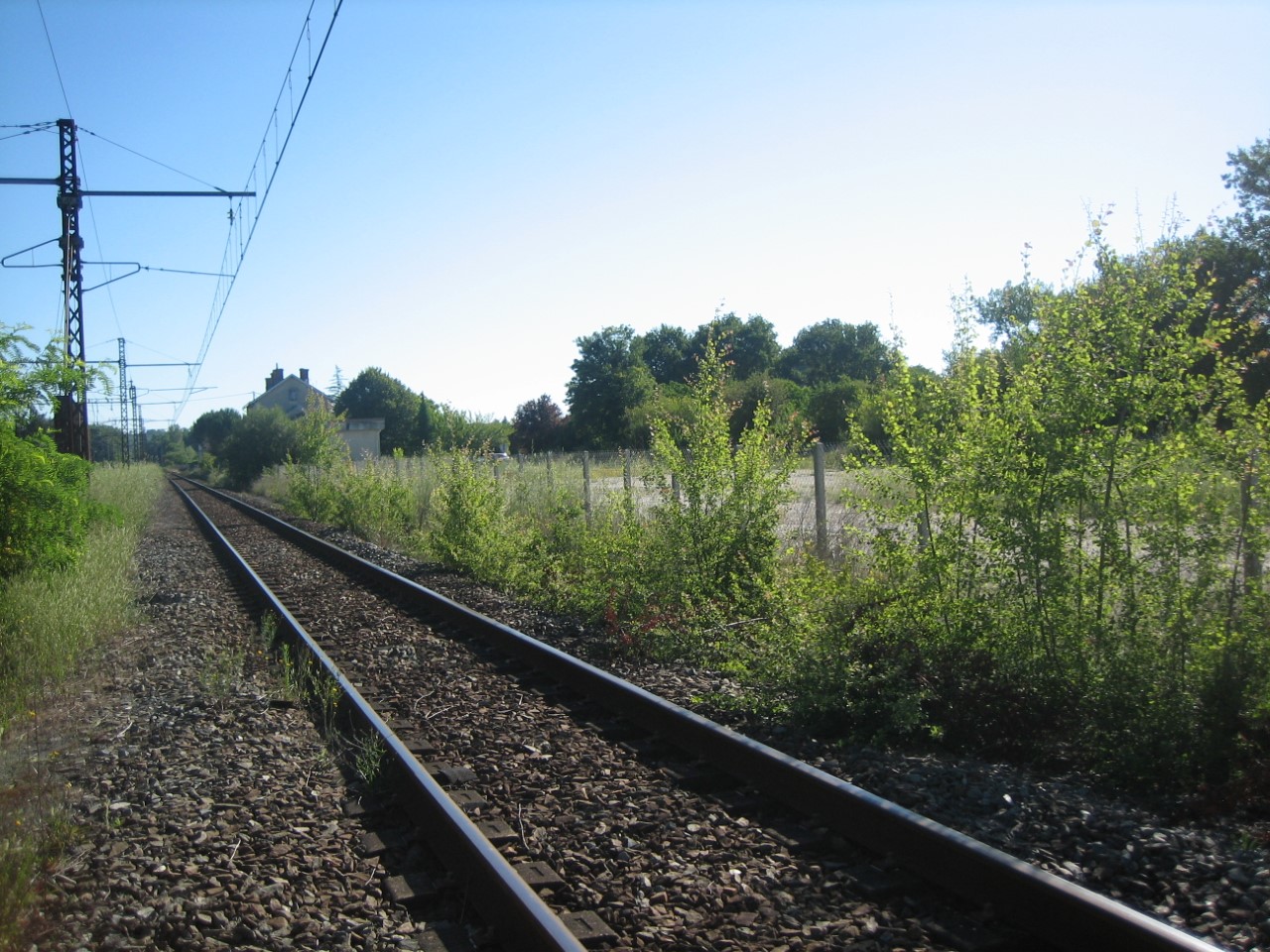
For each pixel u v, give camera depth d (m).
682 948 3.84
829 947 3.81
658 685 7.90
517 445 70.94
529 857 4.72
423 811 5.15
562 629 10.57
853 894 4.24
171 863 4.78
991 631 6.63
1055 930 3.76
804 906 4.14
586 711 7.33
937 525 7.23
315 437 41.97
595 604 11.01
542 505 18.89
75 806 5.59
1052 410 6.43
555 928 3.69
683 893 4.27
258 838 5.06
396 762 5.82
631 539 11.16
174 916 4.19
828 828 4.91
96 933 4.10
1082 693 6.11
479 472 17.16
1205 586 5.91
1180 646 5.88
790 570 9.95
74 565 12.74
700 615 9.63
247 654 9.92
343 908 4.27
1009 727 6.19
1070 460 6.30
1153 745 5.48
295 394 118.06
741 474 10.39
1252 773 5.18
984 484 6.68
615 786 5.64
